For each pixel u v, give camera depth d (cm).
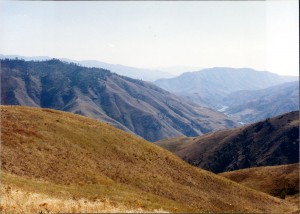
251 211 5409
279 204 6259
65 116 6319
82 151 5053
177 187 5288
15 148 4125
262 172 10775
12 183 2853
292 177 9656
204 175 6262
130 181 4803
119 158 5453
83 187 3819
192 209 3816
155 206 3206
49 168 4072
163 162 6059
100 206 1927
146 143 6662
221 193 5809
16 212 1873
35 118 5541
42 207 1920
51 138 4956
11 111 5434
